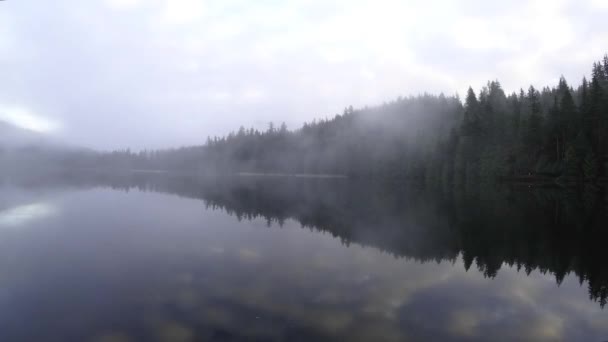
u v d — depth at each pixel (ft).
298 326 22.04
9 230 50.52
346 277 31.94
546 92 229.04
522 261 37.83
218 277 31.32
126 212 70.85
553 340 21.07
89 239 45.80
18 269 32.86
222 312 24.00
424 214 73.36
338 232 53.36
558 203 87.51
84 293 27.17
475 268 35.37
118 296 26.61
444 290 28.99
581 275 33.22
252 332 21.16
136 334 20.90
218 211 74.95
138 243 43.96
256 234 51.06
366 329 21.84
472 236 50.47
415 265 36.11
